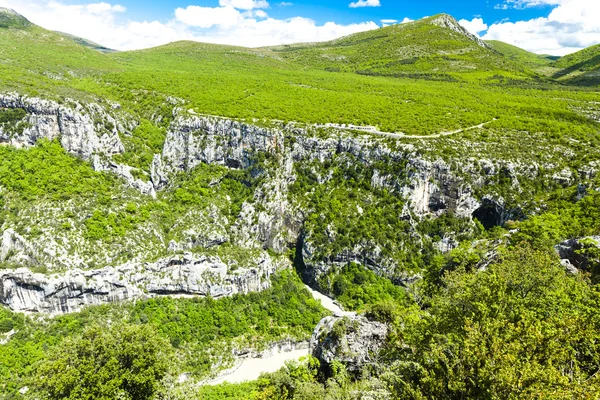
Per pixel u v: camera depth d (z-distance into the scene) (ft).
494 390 55.16
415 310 111.75
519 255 103.04
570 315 69.56
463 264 139.13
